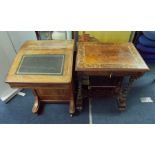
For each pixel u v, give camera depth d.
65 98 1.71
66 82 1.16
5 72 1.76
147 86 2.01
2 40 1.62
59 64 1.28
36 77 1.19
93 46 1.52
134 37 2.12
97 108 1.74
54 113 1.70
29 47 1.47
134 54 1.40
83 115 1.67
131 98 1.85
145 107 1.75
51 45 1.50
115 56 1.37
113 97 1.84
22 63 1.30
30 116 1.68
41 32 1.84
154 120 1.63
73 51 1.46
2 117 1.68
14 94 1.90
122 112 1.70
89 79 1.74
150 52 2.20
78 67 1.26
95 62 1.31
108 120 1.62
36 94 1.65
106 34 1.86
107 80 1.74
